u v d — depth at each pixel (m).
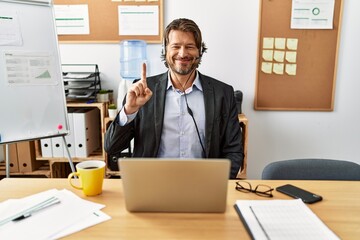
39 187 1.09
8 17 1.52
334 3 2.25
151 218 0.88
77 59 2.37
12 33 1.54
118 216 0.88
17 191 1.06
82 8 2.28
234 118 1.57
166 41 1.47
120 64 2.36
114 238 0.78
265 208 0.92
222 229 0.82
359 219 0.88
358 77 2.38
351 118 2.45
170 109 1.51
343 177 1.32
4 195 1.02
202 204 0.88
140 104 1.31
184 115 1.51
